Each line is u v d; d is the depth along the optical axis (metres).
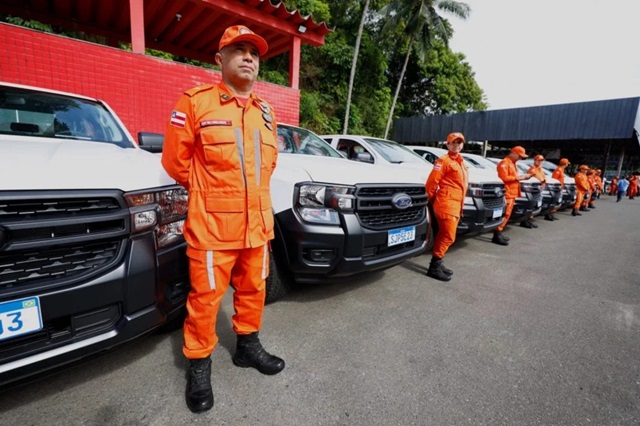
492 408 1.58
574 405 1.62
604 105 16.33
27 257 1.19
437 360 1.95
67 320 1.28
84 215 1.28
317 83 18.64
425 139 23.52
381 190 2.47
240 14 6.17
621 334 2.38
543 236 6.01
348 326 2.30
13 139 1.86
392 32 19.88
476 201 4.11
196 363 1.55
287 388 1.66
